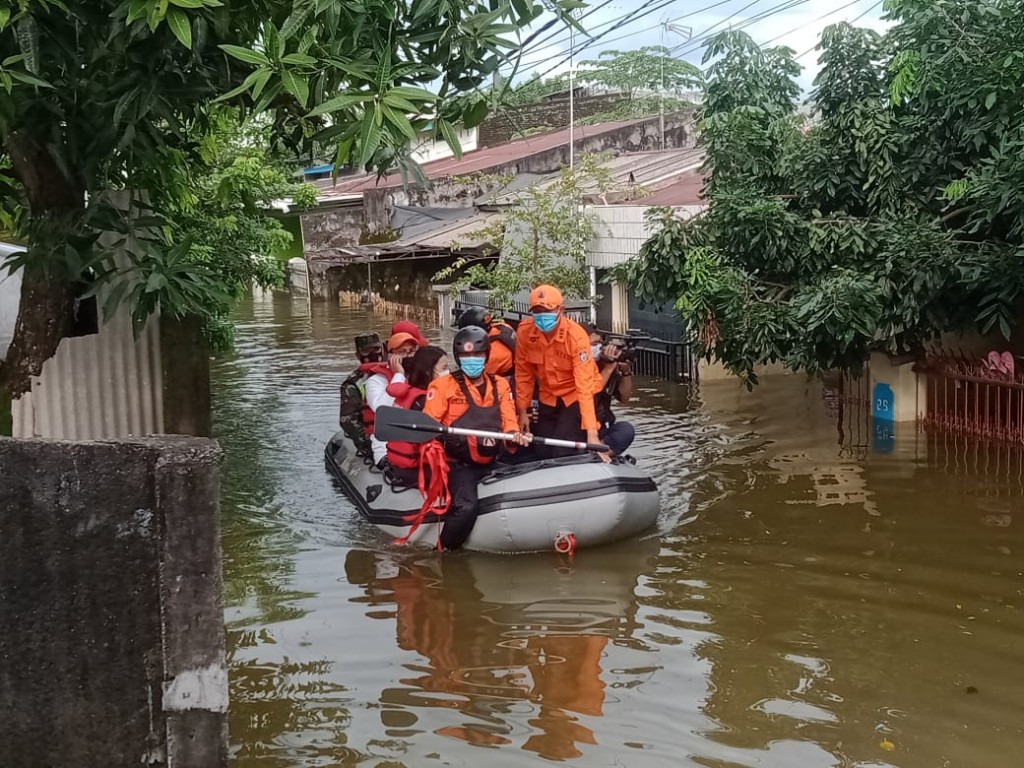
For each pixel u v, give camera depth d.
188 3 3.57
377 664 5.04
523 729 4.32
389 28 3.95
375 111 3.55
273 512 7.96
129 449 3.07
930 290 9.20
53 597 3.08
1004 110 8.85
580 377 7.16
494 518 6.79
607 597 5.98
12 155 5.23
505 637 5.39
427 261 24.98
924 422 10.29
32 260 5.15
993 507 7.44
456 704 4.57
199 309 5.48
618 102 28.83
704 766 3.99
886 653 5.07
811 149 10.36
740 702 4.56
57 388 5.88
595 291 16.16
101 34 4.20
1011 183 8.48
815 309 9.10
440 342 18.59
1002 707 4.48
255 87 3.55
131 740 3.15
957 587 5.93
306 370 15.66
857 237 9.49
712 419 10.94
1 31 4.08
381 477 7.90
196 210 10.62
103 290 5.91
